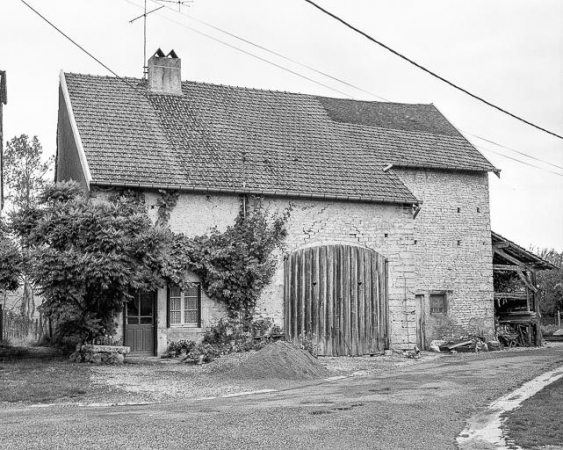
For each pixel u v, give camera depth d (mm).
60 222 19078
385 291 24875
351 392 14406
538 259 31297
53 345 24391
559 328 41344
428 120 32094
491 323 29781
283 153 25453
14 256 18766
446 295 29078
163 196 22109
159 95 26250
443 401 13008
